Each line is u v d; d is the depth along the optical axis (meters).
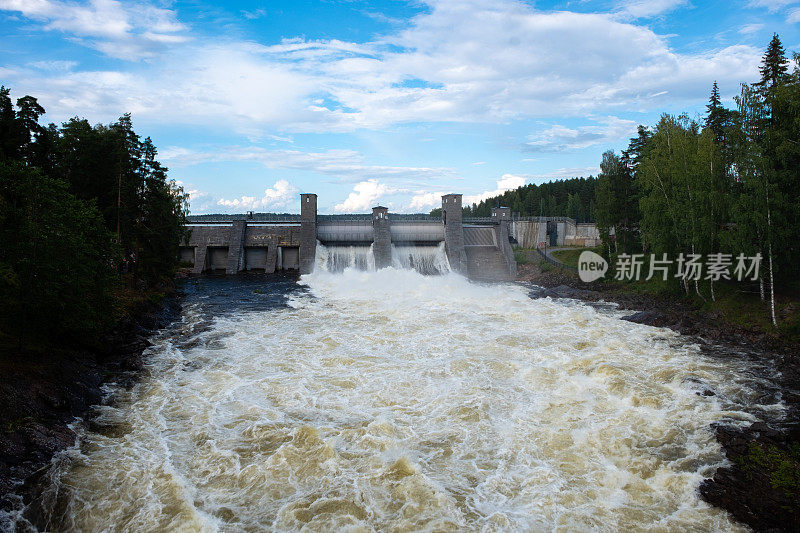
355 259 72.44
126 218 45.66
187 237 65.25
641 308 49.31
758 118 38.75
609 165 67.31
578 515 17.00
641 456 20.64
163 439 22.25
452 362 32.50
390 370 31.14
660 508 17.42
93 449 21.36
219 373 30.64
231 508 17.33
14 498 17.48
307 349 35.62
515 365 31.75
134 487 18.53
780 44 53.69
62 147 45.59
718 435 22.17
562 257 80.31
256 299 54.34
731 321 41.06
